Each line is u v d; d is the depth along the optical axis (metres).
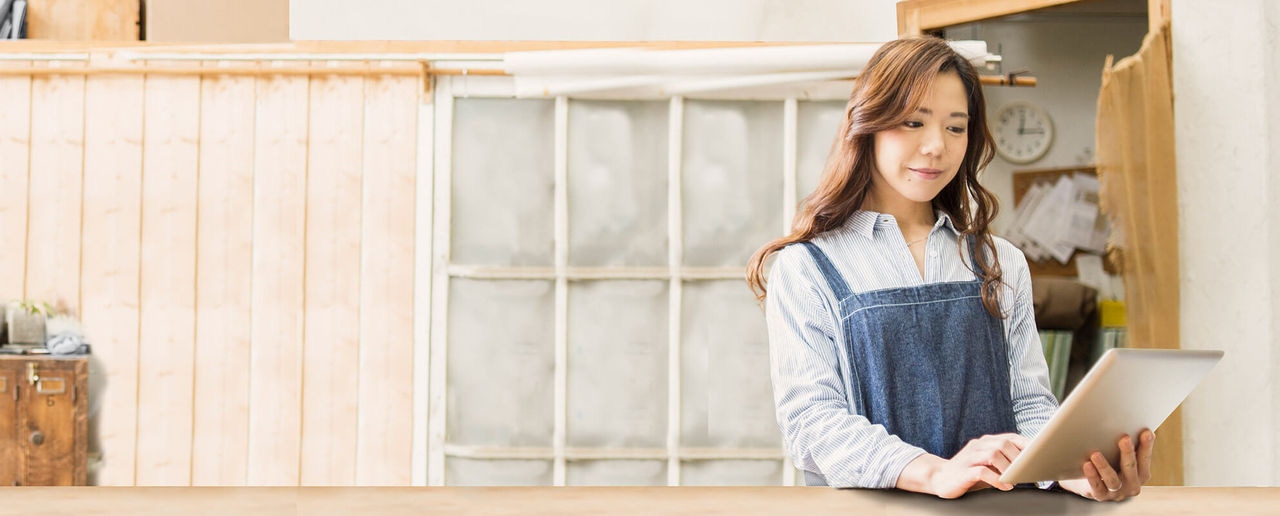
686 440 2.70
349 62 2.69
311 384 2.69
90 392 2.68
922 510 0.63
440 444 2.70
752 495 0.64
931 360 1.20
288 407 2.69
